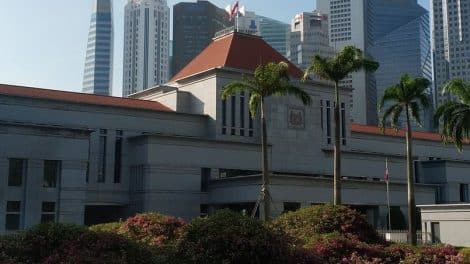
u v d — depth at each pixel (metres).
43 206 59.38
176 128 73.44
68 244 16.56
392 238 62.06
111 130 69.38
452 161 94.00
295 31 181.88
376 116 199.38
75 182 61.34
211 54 81.31
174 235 25.92
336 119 52.72
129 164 70.25
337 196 51.53
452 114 50.53
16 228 57.44
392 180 87.94
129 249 17.09
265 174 52.78
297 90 54.34
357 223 24.88
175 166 69.12
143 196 67.19
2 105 62.12
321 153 80.81
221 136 73.25
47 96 66.50
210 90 74.44
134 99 78.00
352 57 52.56
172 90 77.81
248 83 54.72
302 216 25.69
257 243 16.95
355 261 20.23
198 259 16.78
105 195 68.06
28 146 58.81
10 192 57.53
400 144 96.25
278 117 77.19
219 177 72.25
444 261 21.80
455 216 54.28
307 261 18.09
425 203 82.19
